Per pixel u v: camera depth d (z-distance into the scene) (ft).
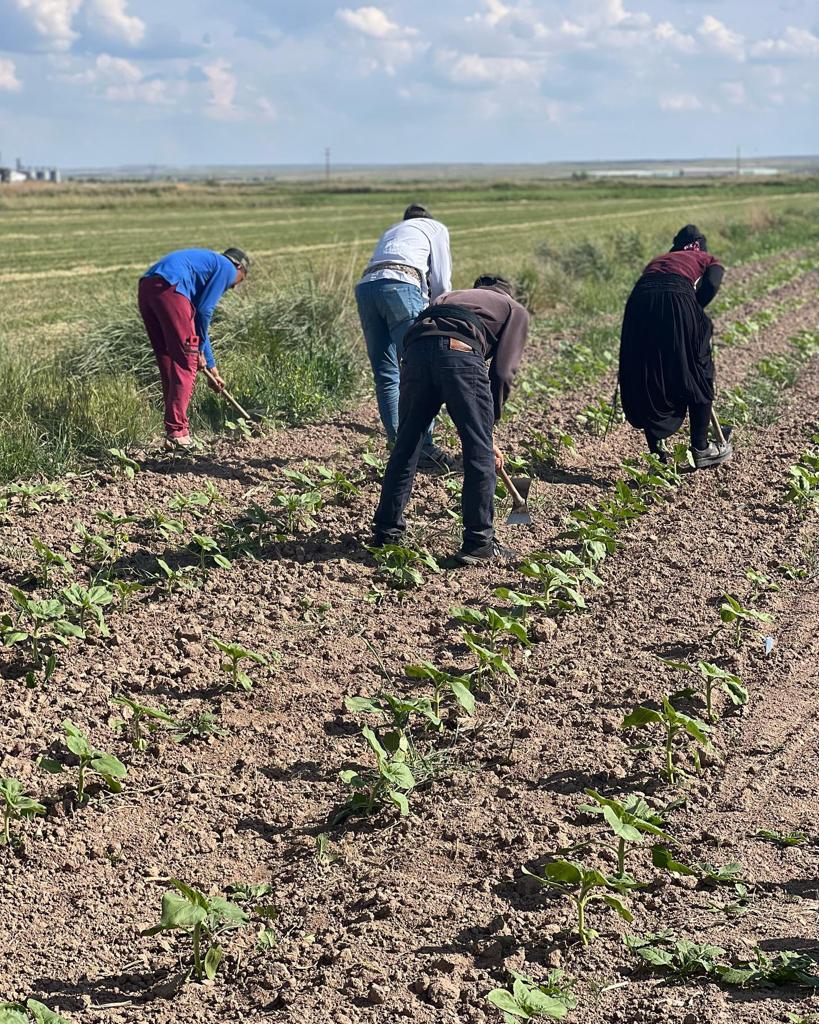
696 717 15.01
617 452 29.07
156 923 11.18
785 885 11.39
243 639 17.48
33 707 15.21
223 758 14.19
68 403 29.09
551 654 17.10
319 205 219.41
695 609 18.71
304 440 29.45
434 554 21.27
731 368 39.81
